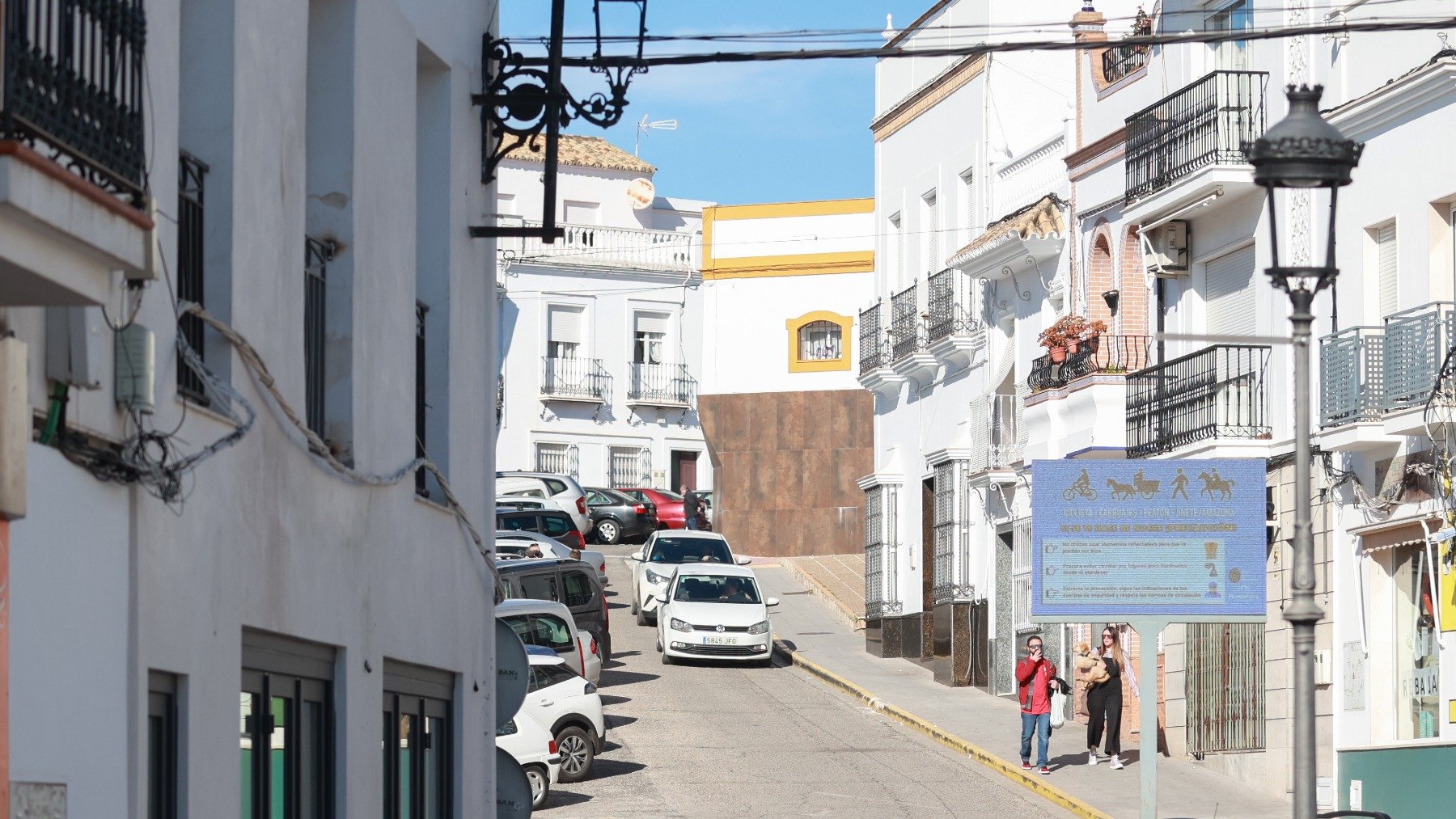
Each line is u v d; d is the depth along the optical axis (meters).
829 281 71.19
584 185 77.44
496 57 17.92
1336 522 28.70
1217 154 31.20
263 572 12.06
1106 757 33.91
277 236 12.50
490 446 18.66
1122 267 35.84
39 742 8.90
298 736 13.05
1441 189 26.36
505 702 18.72
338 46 14.27
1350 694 28.28
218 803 11.20
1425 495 26.33
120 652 9.80
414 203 15.88
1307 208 29.70
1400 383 26.33
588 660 38.88
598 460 73.75
